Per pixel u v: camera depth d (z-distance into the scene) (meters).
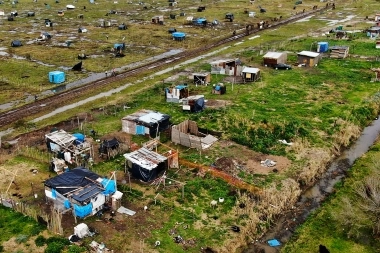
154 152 42.75
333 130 52.06
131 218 35.56
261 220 36.28
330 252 32.72
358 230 34.84
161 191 39.28
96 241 32.62
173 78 71.56
